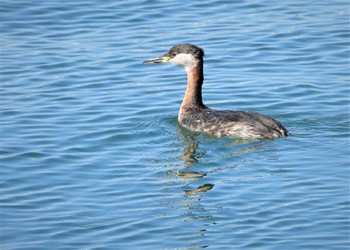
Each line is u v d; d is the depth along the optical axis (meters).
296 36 23.36
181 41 23.17
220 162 16.59
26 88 20.80
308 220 14.19
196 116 18.61
